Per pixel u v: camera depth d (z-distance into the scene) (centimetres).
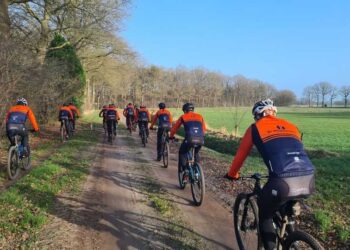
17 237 551
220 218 668
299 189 384
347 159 1360
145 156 1379
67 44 2788
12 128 950
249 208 489
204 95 10369
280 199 388
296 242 380
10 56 1292
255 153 1528
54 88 2017
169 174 1041
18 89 1425
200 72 10531
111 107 1809
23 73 1377
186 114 833
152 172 1062
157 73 10044
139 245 544
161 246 542
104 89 8000
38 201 711
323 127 4122
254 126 428
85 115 4312
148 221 642
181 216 672
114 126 1936
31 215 618
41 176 902
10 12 2547
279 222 413
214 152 1544
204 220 655
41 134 1883
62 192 799
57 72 2009
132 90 9675
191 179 761
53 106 2231
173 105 9925
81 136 1995
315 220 650
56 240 548
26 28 2650
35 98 1662
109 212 683
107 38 3375
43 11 2702
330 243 563
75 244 540
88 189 838
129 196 795
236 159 447
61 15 2800
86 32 3091
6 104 1301
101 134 2245
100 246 537
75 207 702
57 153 1327
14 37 1695
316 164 1239
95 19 2734
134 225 622
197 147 799
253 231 481
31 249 516
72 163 1130
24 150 1000
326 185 909
